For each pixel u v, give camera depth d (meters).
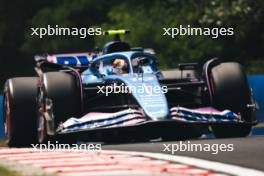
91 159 18.73
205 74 26.36
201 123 23.97
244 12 65.38
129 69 25.83
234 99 25.92
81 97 24.91
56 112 24.55
